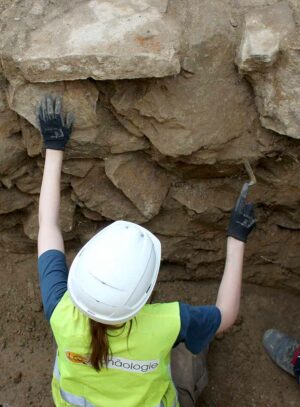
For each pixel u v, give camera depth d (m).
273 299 2.96
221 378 2.79
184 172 2.43
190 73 2.08
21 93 2.14
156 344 1.80
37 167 2.50
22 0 2.16
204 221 2.61
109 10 2.12
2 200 2.62
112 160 2.40
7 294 2.93
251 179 2.27
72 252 2.90
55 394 2.12
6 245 2.91
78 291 1.74
